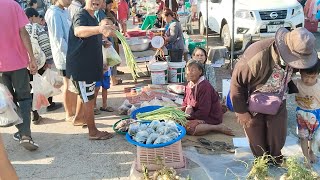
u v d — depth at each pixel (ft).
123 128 16.57
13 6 14.87
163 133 13.43
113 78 24.32
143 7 49.57
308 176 10.19
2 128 18.52
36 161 14.96
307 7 38.09
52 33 17.46
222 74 25.45
